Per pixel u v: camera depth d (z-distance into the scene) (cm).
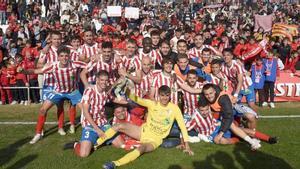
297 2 3117
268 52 1184
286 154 744
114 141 785
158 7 2727
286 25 1905
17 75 1176
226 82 892
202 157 727
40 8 2227
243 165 692
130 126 777
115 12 2136
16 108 1126
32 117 1018
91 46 991
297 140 825
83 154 732
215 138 798
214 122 819
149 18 2252
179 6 2758
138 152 715
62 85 833
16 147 789
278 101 1220
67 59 824
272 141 798
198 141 814
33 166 687
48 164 696
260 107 1149
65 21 2036
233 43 1559
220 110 803
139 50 980
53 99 831
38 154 748
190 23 2177
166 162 704
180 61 873
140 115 834
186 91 842
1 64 1248
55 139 840
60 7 2281
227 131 806
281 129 904
